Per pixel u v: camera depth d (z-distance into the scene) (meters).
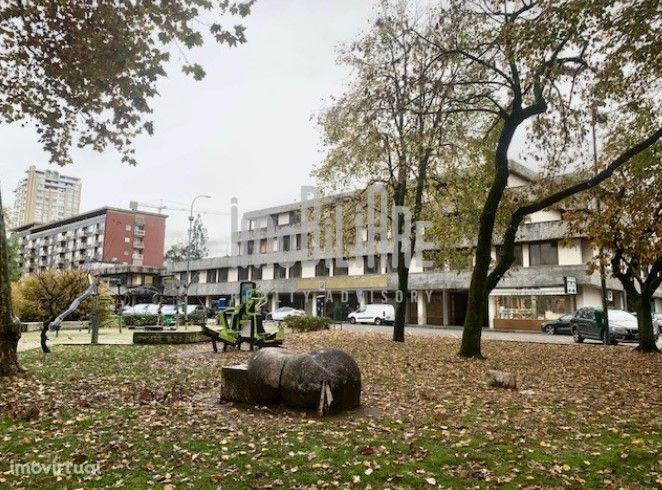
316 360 7.38
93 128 11.48
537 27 10.46
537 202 14.90
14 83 11.04
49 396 8.33
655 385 10.20
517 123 14.64
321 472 4.88
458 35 14.17
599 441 5.93
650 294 17.89
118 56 9.58
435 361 13.85
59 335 24.22
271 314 43.25
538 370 12.45
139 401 8.09
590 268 18.50
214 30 9.05
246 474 4.85
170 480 4.70
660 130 13.19
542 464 5.08
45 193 151.12
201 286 61.50
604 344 22.05
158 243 95.75
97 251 92.50
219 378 10.42
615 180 17.53
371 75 15.22
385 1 17.12
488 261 15.27
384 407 7.75
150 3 8.77
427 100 14.59
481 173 19.17
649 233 16.09
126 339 21.70
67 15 9.58
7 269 10.49
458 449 5.55
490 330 36.38
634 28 10.02
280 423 6.72
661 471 4.88
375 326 38.91
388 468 4.96
